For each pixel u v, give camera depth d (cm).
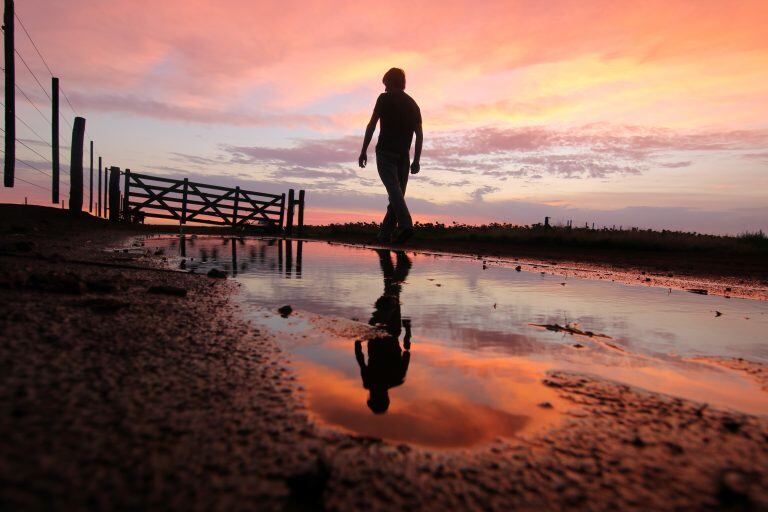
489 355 167
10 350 125
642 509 76
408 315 235
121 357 131
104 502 67
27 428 85
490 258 730
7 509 63
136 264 368
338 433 99
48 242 500
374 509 73
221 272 340
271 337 174
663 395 132
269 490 75
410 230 638
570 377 146
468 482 83
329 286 325
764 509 76
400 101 602
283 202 1827
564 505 77
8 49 1141
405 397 123
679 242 1198
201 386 117
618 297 335
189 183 1619
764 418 117
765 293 417
